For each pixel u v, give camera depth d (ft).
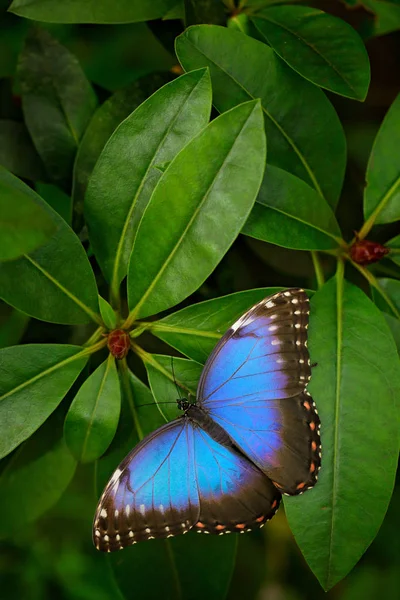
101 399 2.59
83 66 2.98
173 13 2.69
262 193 2.59
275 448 2.58
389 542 3.10
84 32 2.95
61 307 2.59
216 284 2.80
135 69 2.98
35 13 2.64
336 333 2.58
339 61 2.62
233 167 2.52
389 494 2.54
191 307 2.61
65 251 2.58
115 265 2.63
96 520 2.54
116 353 2.59
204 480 2.60
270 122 2.66
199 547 2.72
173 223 2.55
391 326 2.65
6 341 2.85
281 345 2.57
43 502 2.70
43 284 2.57
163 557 2.72
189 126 2.59
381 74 2.88
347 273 2.79
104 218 2.62
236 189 2.52
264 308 2.58
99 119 2.71
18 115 2.88
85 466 3.13
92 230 2.62
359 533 2.54
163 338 2.61
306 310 2.56
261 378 2.59
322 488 2.55
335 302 2.59
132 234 2.62
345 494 2.54
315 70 2.62
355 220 2.85
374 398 2.56
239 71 2.64
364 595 3.14
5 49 2.93
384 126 2.66
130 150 2.60
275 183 2.60
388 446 2.55
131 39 2.97
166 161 2.60
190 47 2.62
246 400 2.60
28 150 2.79
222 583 2.72
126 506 2.56
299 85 2.65
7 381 2.57
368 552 3.13
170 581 2.72
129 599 2.71
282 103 2.66
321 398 2.56
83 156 2.71
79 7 2.65
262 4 2.71
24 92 2.77
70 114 2.77
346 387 2.56
